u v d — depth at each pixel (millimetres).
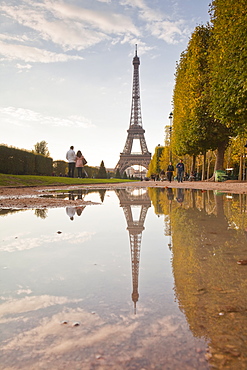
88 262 2246
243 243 2814
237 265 2102
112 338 1133
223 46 15031
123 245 2832
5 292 1632
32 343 1108
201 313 1339
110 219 4691
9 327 1229
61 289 1668
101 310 1381
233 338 1127
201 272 1950
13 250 2670
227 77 14609
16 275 1940
